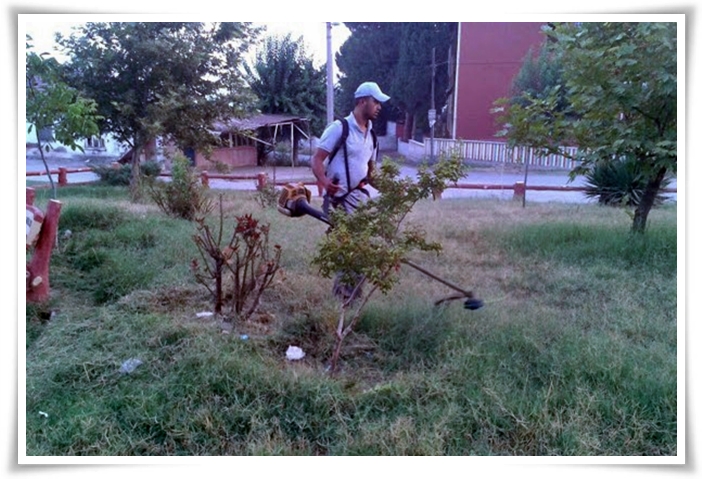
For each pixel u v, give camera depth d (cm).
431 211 853
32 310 387
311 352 342
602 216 794
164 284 431
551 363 309
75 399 285
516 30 2205
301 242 577
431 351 331
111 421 269
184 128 1091
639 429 262
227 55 1112
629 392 282
